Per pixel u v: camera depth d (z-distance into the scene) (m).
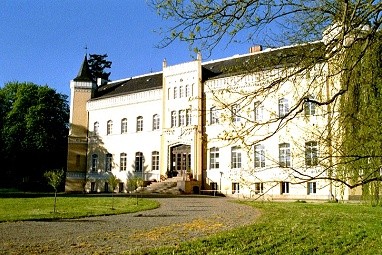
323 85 6.38
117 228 15.84
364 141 6.56
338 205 25.34
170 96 48.53
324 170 6.10
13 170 63.50
